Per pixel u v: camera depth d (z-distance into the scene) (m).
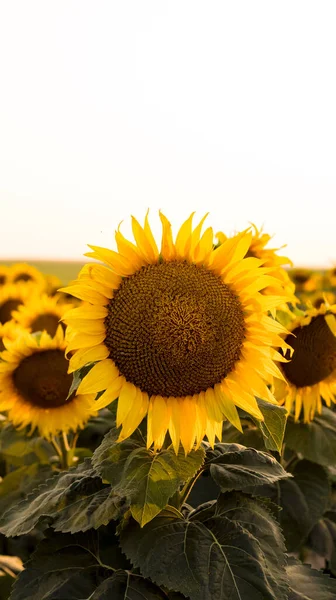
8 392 1.35
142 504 0.68
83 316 0.75
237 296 0.79
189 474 0.71
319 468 1.13
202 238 0.78
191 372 0.76
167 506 0.77
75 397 1.35
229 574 0.68
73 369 0.75
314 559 1.15
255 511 0.76
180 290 0.76
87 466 0.85
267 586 0.68
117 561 0.77
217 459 0.81
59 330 1.34
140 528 0.74
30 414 1.35
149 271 0.77
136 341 0.75
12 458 1.43
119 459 0.73
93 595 0.72
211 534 0.73
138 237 0.77
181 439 0.75
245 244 0.78
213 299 0.76
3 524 0.81
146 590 0.72
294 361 1.15
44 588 0.74
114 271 0.76
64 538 0.78
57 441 1.45
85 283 0.75
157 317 0.75
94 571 0.76
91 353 0.75
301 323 1.14
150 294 0.75
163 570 0.69
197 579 0.68
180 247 0.78
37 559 0.77
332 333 1.14
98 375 0.75
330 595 0.79
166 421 0.76
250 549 0.71
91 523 0.73
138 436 0.80
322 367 1.15
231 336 0.77
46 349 1.34
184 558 0.70
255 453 0.81
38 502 0.80
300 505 1.08
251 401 0.77
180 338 0.75
